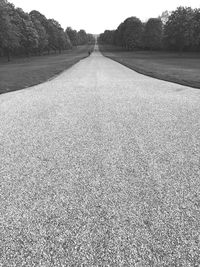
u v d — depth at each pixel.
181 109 9.00
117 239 3.08
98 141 6.20
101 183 4.31
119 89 13.12
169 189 4.10
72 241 3.06
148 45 73.06
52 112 8.92
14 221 3.43
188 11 57.44
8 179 4.49
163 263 2.73
